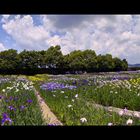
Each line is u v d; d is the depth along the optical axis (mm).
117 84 13758
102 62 52312
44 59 47156
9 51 46812
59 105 8438
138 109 8945
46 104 10141
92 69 51688
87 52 52781
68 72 48562
